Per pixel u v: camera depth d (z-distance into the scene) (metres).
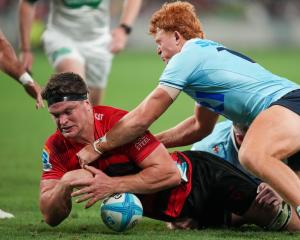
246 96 20.94
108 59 38.03
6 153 40.50
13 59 24.67
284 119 20.02
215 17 129.75
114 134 19.78
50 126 52.31
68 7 36.38
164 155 20.11
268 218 21.06
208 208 21.45
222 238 19.64
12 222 22.78
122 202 19.94
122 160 20.23
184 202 21.16
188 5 22.02
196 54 20.95
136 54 125.56
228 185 21.19
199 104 22.53
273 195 20.98
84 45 37.00
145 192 20.16
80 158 20.00
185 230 21.17
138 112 19.97
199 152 21.88
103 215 20.17
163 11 21.94
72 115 19.59
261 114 20.34
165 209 21.14
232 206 21.34
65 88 19.45
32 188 30.41
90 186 19.70
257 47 130.12
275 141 19.73
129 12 36.09
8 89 81.69
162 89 20.39
